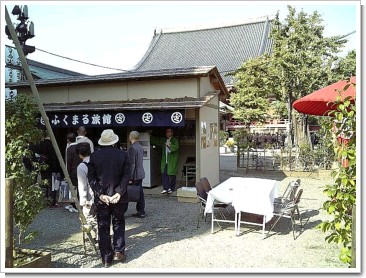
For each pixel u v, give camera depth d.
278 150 22.77
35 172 4.40
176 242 5.52
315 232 6.02
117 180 4.54
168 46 45.97
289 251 5.11
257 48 40.53
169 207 7.92
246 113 21.56
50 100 10.62
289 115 16.38
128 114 8.80
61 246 5.35
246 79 21.12
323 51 14.58
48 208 7.80
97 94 10.03
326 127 3.87
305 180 11.78
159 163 10.26
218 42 43.47
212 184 10.17
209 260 4.77
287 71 15.04
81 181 5.22
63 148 10.94
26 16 9.29
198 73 8.85
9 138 4.19
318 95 6.23
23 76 11.61
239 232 5.88
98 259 4.84
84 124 9.24
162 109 8.38
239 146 14.26
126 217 7.06
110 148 4.66
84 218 4.85
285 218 6.98
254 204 5.64
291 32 15.09
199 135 8.94
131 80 9.54
